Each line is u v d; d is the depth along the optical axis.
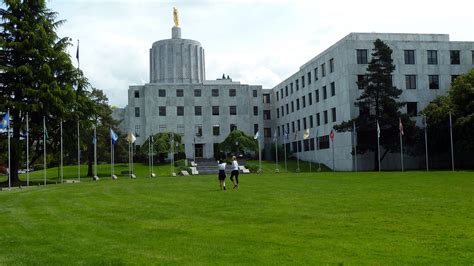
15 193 29.73
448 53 67.88
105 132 69.94
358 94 65.31
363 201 21.05
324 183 33.09
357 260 10.23
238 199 22.95
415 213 16.95
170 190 29.69
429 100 66.75
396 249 11.23
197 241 12.70
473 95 55.16
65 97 44.25
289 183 33.62
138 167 78.06
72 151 49.41
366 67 65.94
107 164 85.56
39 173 72.25
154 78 101.75
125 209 20.19
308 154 81.50
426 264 9.80
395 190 26.30
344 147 66.56
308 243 12.12
